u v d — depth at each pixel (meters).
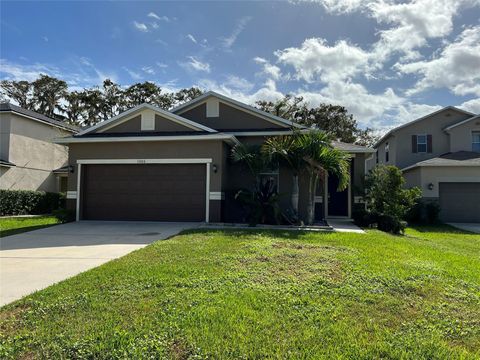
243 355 2.75
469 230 14.12
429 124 20.95
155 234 9.34
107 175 12.65
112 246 7.62
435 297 4.21
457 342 3.08
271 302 3.90
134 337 3.00
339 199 15.83
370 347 2.91
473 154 18.62
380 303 3.95
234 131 14.05
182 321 3.34
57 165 21.31
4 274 5.26
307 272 5.20
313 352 2.82
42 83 38.12
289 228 10.69
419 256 6.75
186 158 12.08
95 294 4.14
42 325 3.28
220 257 6.09
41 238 8.77
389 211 12.27
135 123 13.24
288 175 13.23
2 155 17.78
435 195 17.06
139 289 4.32
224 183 12.47
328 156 11.22
